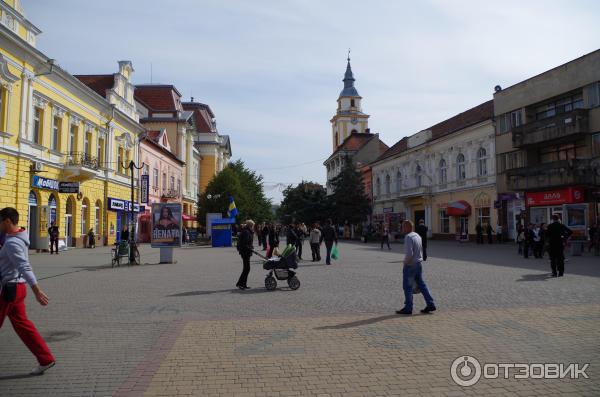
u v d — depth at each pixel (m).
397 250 29.88
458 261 19.81
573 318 7.97
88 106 32.50
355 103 99.75
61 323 8.04
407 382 5.04
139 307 9.55
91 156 32.47
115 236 37.81
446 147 46.00
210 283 13.43
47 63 25.83
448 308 9.07
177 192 57.22
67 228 30.48
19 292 5.35
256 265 19.44
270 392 4.77
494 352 6.07
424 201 49.66
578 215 22.66
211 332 7.30
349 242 46.78
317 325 7.73
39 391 4.85
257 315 8.66
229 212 43.44
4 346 6.66
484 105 45.59
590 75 29.86
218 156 79.62
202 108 78.75
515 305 9.24
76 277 14.98
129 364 5.74
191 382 5.08
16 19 23.64
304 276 14.87
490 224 39.06
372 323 7.84
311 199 67.38
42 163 26.39
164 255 20.50
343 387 4.90
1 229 5.42
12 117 23.53
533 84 34.47
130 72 41.25
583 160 29.34
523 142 33.91
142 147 44.31
